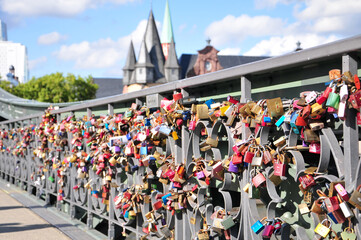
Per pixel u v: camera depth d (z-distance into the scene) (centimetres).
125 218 467
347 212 209
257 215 279
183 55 9500
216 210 330
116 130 471
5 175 1238
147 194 447
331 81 216
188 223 364
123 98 466
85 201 600
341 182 214
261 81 319
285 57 245
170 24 9956
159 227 403
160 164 394
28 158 940
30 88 6384
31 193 937
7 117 2162
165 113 369
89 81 6681
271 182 263
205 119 329
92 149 545
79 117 682
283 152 253
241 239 297
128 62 9169
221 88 359
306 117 230
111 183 496
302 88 283
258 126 270
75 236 557
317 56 225
